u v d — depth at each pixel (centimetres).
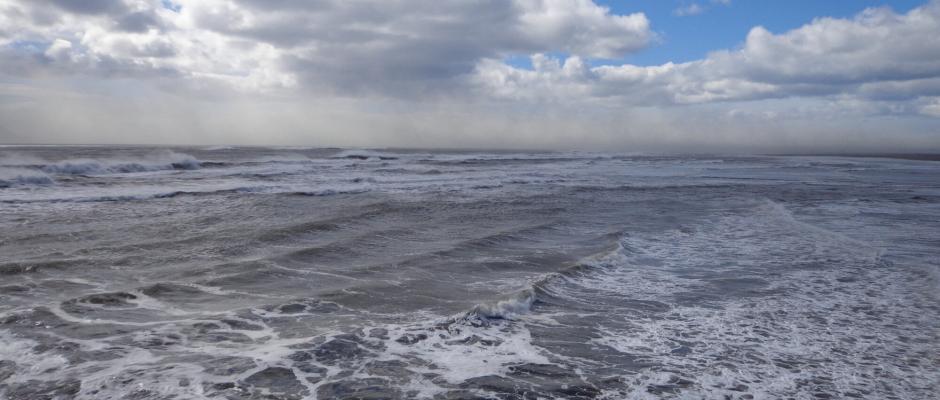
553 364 504
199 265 826
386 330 575
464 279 793
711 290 768
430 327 584
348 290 716
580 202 1781
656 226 1324
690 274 860
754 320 639
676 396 444
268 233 1066
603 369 495
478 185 2283
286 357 495
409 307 656
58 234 1026
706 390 455
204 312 617
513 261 914
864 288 782
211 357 492
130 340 527
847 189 2400
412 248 996
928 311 677
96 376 446
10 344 505
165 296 672
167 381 441
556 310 665
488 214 1451
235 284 732
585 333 588
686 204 1773
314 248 951
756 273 869
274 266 828
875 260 955
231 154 4484
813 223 1406
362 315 622
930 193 2219
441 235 1133
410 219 1327
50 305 620
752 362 515
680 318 645
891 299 728
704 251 1039
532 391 448
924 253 1023
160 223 1177
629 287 778
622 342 564
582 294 736
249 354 500
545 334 582
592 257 933
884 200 1953
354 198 1712
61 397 409
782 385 466
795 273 870
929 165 5572
